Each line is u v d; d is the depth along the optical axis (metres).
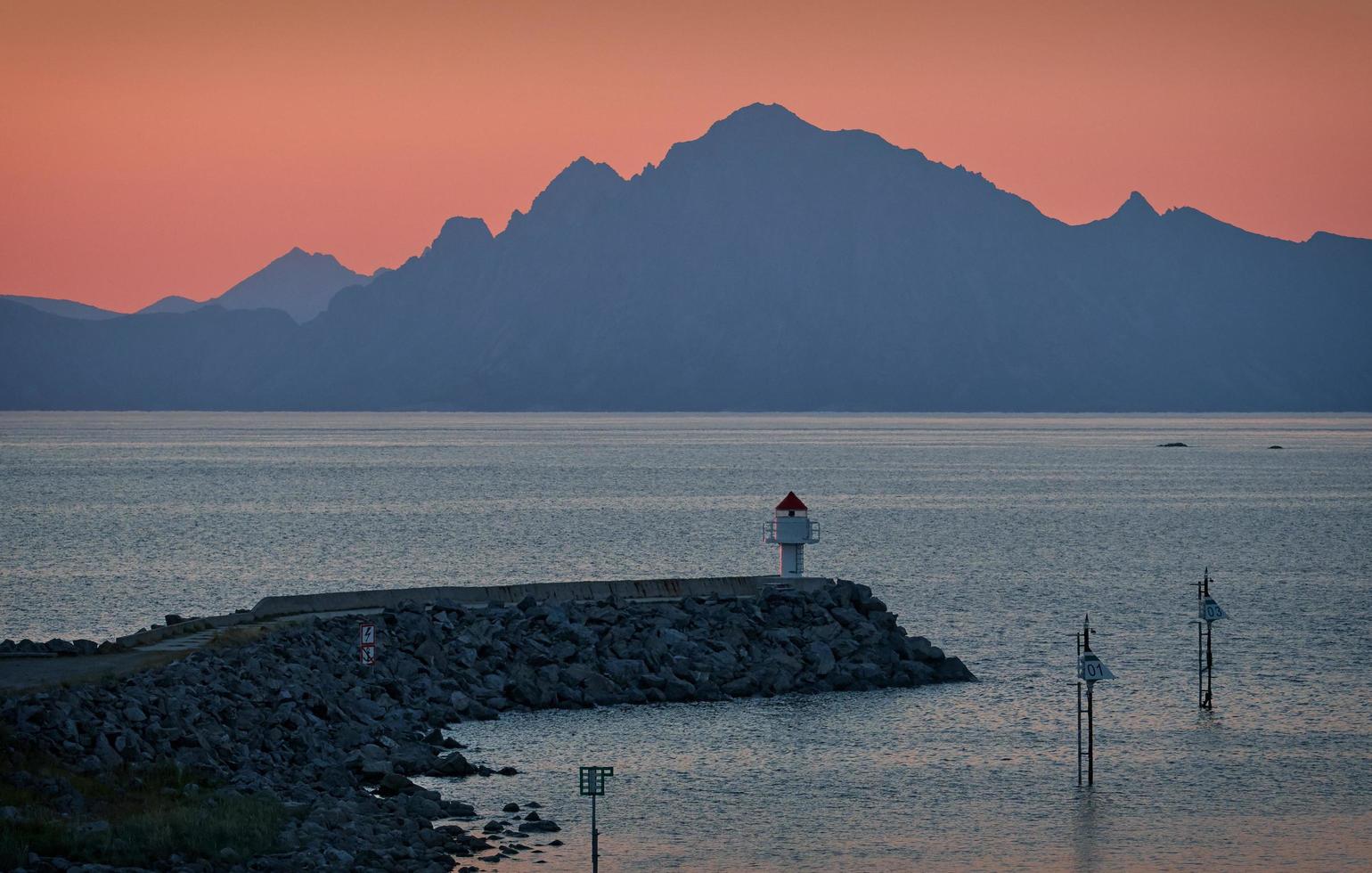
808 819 86.12
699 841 81.62
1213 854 81.00
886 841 82.44
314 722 95.88
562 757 99.06
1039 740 105.50
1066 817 87.19
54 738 78.94
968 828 84.94
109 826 68.81
